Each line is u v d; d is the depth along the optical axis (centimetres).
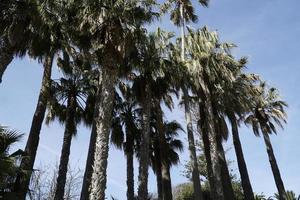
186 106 2066
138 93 2000
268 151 2962
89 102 2253
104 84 1321
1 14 1512
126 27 1450
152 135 2600
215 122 2080
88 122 2234
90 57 1684
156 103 2244
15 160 1099
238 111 2397
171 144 2733
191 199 3812
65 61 2200
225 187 1977
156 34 2066
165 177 2123
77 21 1570
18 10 1523
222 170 2017
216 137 2078
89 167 1733
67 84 2231
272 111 3123
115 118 2477
